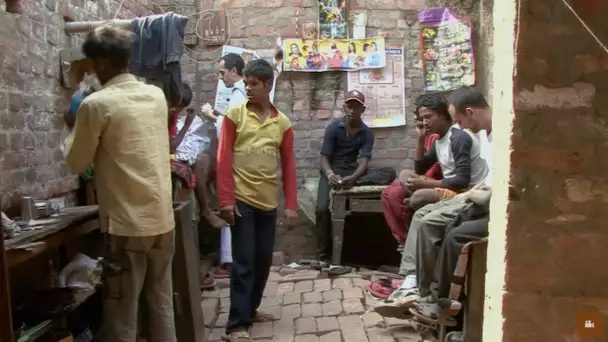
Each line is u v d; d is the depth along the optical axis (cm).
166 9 522
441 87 522
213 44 525
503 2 190
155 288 280
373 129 533
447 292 293
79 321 312
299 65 523
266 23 524
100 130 250
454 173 389
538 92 180
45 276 305
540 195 184
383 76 527
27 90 294
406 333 338
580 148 181
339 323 357
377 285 418
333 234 483
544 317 188
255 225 345
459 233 283
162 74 326
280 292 424
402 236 445
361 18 523
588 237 184
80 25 338
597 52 177
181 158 418
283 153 356
